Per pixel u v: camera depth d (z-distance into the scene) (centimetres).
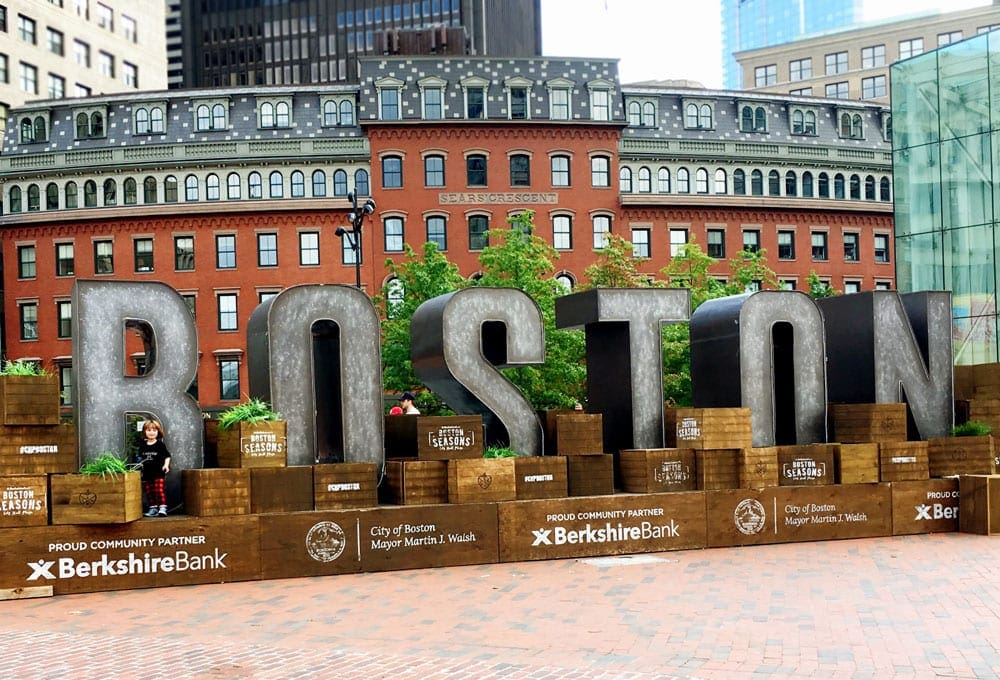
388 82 5516
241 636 986
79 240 5525
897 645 887
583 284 4472
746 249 5797
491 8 12081
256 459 1355
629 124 5803
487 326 1639
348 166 5512
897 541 1540
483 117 5538
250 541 1321
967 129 3597
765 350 1619
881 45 10475
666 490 1524
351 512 1363
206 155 5497
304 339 1442
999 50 3481
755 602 1082
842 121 6128
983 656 845
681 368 3428
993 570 1244
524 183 5581
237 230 5469
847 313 1738
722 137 5894
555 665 846
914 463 1625
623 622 1000
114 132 5584
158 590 1264
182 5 13238
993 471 1672
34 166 5572
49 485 1252
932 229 3722
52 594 1234
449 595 1176
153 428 1340
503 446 1547
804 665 830
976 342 3534
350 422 1455
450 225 5509
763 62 11038
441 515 1402
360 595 1193
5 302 5572
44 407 1255
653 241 5712
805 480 1578
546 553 1441
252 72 13088
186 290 5456
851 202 5994
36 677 841
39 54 7038
